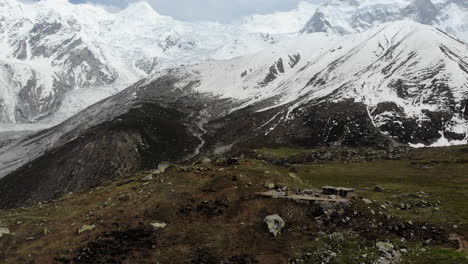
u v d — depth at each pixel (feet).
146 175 277.23
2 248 193.36
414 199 239.09
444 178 327.06
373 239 190.39
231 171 234.79
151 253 184.55
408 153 502.79
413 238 192.75
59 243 194.29
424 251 181.78
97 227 202.69
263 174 234.79
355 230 195.11
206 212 206.28
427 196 245.45
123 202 223.10
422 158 458.09
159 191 226.99
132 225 200.85
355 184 312.29
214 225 198.59
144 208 211.82
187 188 225.76
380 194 254.47
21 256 187.42
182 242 189.57
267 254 180.86
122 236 194.70
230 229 195.21
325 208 202.08
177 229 197.67
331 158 533.96
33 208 246.27
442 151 501.56
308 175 358.43
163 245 188.55
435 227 199.31
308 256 178.29
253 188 220.02
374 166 416.05
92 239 194.70
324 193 222.48
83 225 205.57
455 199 239.71
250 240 188.44
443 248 184.24
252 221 198.49
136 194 230.27
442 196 245.86
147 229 197.36
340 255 178.09
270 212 203.00
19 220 219.41
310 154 571.28
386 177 343.46
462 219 207.62
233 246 185.78
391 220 202.80
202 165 261.65
